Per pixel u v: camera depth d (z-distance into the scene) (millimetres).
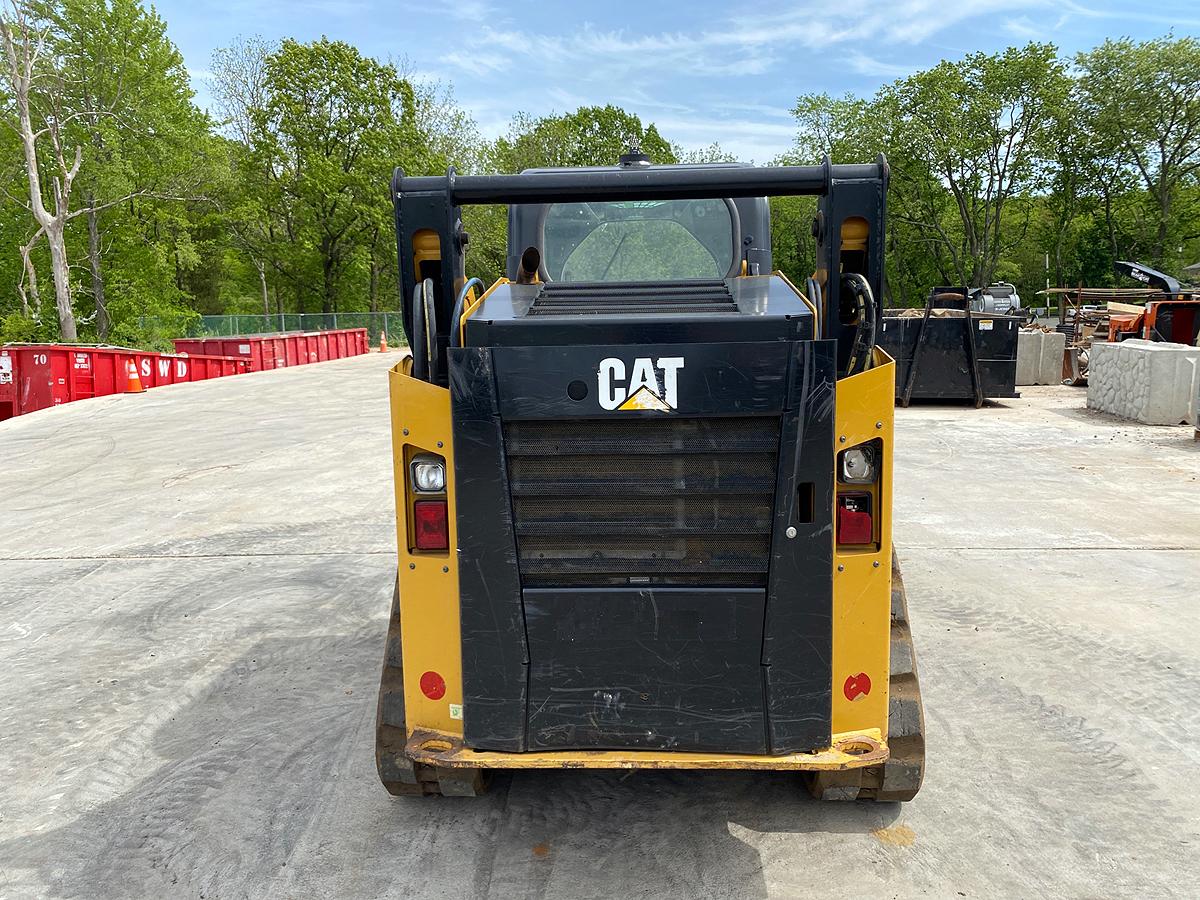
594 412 2242
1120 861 2707
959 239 49656
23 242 35781
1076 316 19047
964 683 3963
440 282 2703
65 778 3332
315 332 30016
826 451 2244
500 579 2361
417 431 2369
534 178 2596
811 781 3002
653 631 2355
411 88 43125
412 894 2605
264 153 41156
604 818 2975
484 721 2438
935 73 43188
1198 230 47844
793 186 2553
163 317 36875
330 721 3738
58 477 9477
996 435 10562
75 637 4805
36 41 29531
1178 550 5938
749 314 2275
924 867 2684
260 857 2805
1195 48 41125
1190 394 11109
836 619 2387
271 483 8727
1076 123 43969
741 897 2562
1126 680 3984
